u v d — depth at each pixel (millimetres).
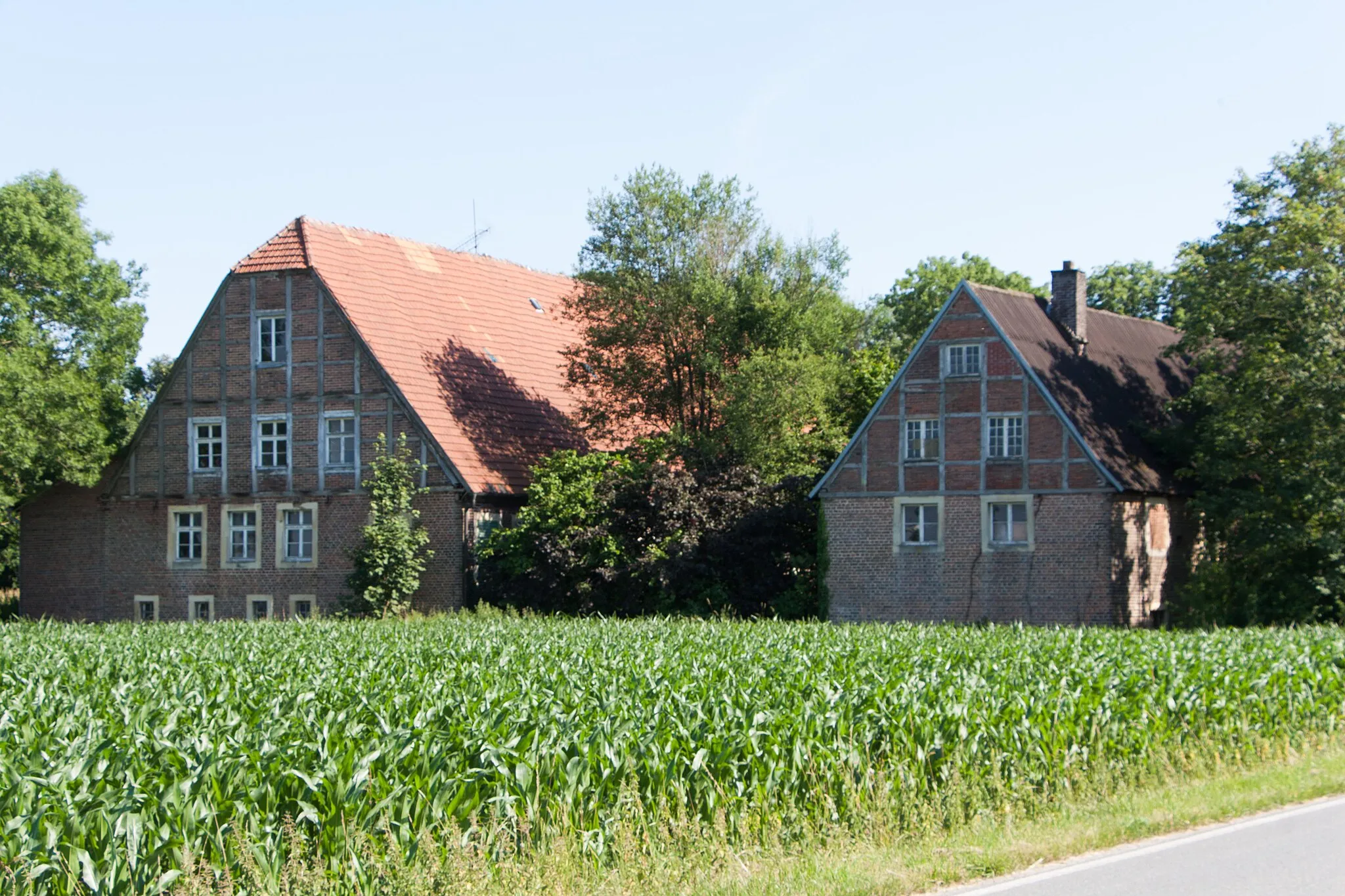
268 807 10211
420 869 9969
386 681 15719
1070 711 14875
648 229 39688
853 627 26266
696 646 21516
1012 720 14352
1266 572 32000
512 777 11164
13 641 24344
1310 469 31062
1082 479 32844
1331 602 31797
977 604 33750
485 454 38938
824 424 38531
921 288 62438
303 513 39062
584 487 36031
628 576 35156
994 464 33875
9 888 9062
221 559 39812
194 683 16156
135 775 10461
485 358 42688
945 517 34312
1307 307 31578
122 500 41156
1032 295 36688
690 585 35312
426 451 37625
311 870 9953
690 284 38938
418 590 37250
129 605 40812
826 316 39500
